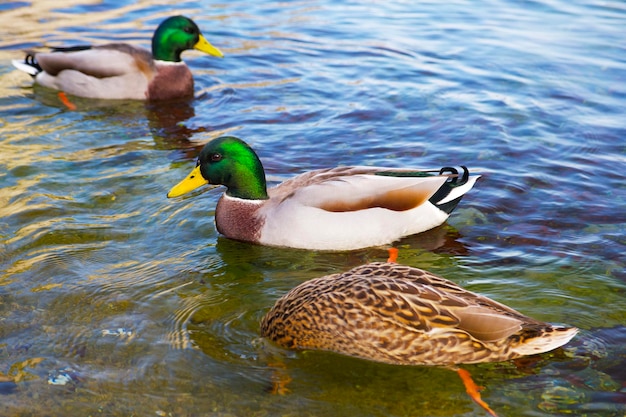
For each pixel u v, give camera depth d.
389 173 2.36
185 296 2.15
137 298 2.15
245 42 3.27
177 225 2.37
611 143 2.65
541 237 2.31
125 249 2.29
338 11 3.50
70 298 2.14
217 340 2.05
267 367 2.00
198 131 2.75
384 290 1.99
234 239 2.34
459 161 2.58
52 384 1.96
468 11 3.46
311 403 1.94
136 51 2.98
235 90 2.97
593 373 1.97
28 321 2.08
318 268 2.25
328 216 2.29
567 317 2.09
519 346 1.96
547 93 2.88
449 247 2.30
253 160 2.34
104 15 3.47
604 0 3.51
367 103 2.87
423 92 2.91
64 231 2.33
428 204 2.34
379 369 2.00
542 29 3.29
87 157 2.61
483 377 1.97
